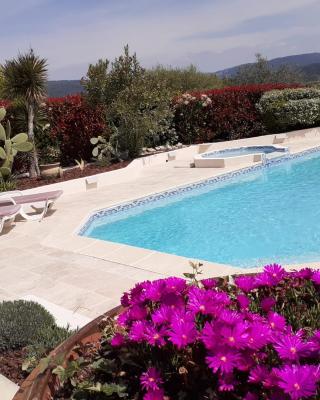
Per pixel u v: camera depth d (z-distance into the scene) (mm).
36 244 8133
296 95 19516
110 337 2520
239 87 20516
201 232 9297
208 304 2252
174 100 19250
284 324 2193
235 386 1905
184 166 15664
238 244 8375
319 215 9617
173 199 12180
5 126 13672
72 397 2125
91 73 16031
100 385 2041
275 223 9359
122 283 5883
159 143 19109
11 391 3264
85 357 2463
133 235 9469
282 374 1707
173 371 2078
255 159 15047
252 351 1904
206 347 1910
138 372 2203
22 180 13242
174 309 2264
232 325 2016
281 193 11773
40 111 14234
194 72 35250
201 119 19609
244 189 12555
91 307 5234
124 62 16125
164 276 5949
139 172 14781
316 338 1998
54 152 15344
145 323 2240
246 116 20000
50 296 5676
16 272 6730
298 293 2666
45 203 10102
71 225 9289
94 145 16297
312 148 16859
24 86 12695
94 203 11156
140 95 15672
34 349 3541
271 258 7547
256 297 2688
